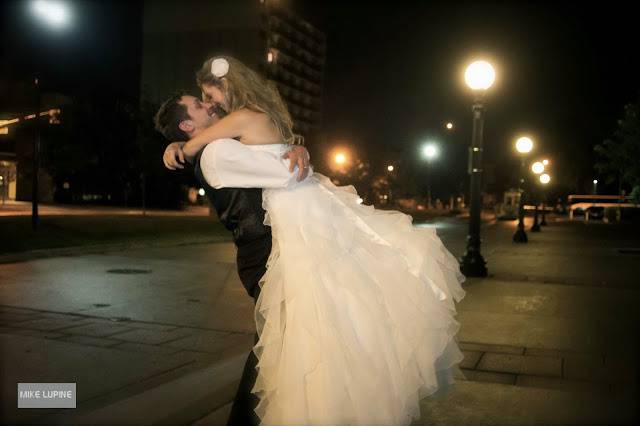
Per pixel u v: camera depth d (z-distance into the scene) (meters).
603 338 6.32
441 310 2.64
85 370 4.82
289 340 2.28
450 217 55.16
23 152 49.00
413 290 2.53
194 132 2.59
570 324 7.05
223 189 2.42
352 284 2.33
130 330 6.28
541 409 4.16
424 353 2.58
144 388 4.40
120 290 8.95
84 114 50.69
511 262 14.85
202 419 3.94
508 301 8.70
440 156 65.06
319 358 2.20
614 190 70.62
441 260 2.81
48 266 11.57
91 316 6.98
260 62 88.00
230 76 2.51
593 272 12.73
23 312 7.14
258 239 2.49
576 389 4.60
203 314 7.22
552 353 5.68
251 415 2.49
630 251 18.14
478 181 11.75
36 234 16.59
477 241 11.80
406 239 2.72
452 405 4.25
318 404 2.22
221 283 9.84
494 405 4.24
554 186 63.06
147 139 36.16
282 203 2.40
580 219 62.12
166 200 56.94
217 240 19.83
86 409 3.95
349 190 2.87
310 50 111.75
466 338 6.30
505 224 43.84
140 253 14.70
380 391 2.27
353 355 2.26
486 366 5.23
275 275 2.36
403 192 61.56
